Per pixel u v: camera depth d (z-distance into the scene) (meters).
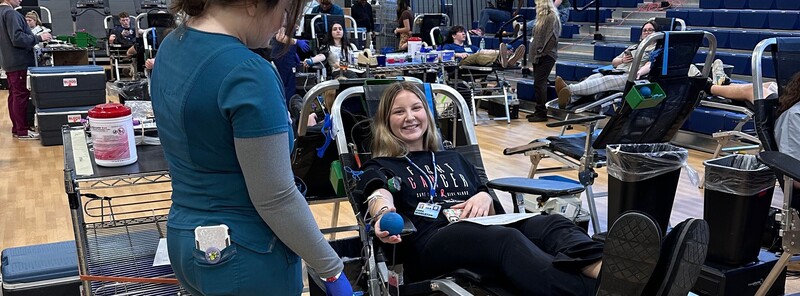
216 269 1.18
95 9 11.81
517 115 7.46
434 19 8.33
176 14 1.22
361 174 2.22
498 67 7.29
